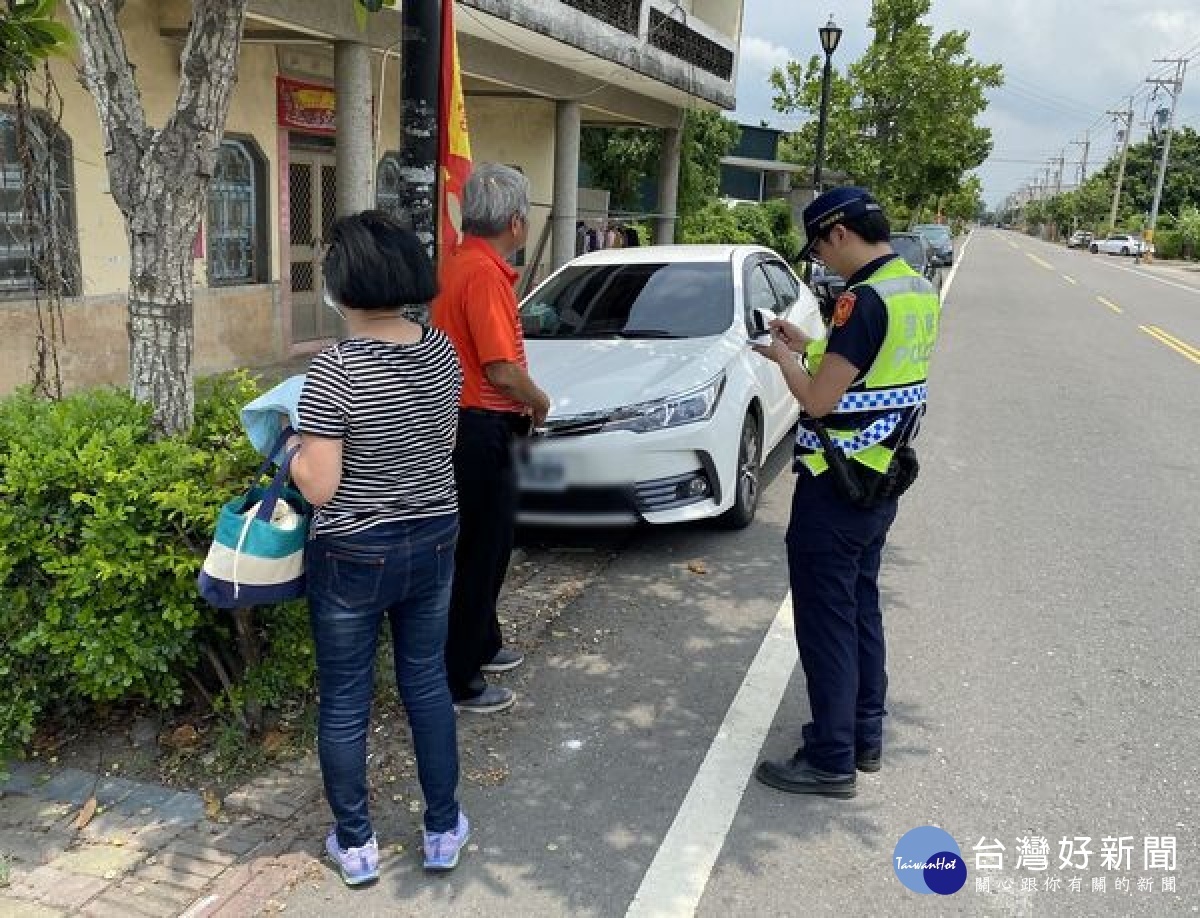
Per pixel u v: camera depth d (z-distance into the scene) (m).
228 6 3.32
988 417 9.37
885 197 28.47
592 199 17.27
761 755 3.62
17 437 3.40
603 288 6.60
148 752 3.50
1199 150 75.50
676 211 19.09
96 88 3.42
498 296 3.44
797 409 7.55
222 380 4.12
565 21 10.05
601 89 13.09
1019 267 37.78
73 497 3.12
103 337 8.27
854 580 3.28
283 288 10.49
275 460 2.75
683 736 3.74
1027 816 3.29
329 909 2.81
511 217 3.48
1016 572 5.44
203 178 3.50
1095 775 3.52
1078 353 13.89
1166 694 4.11
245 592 2.71
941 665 4.34
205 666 3.61
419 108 4.54
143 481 3.18
